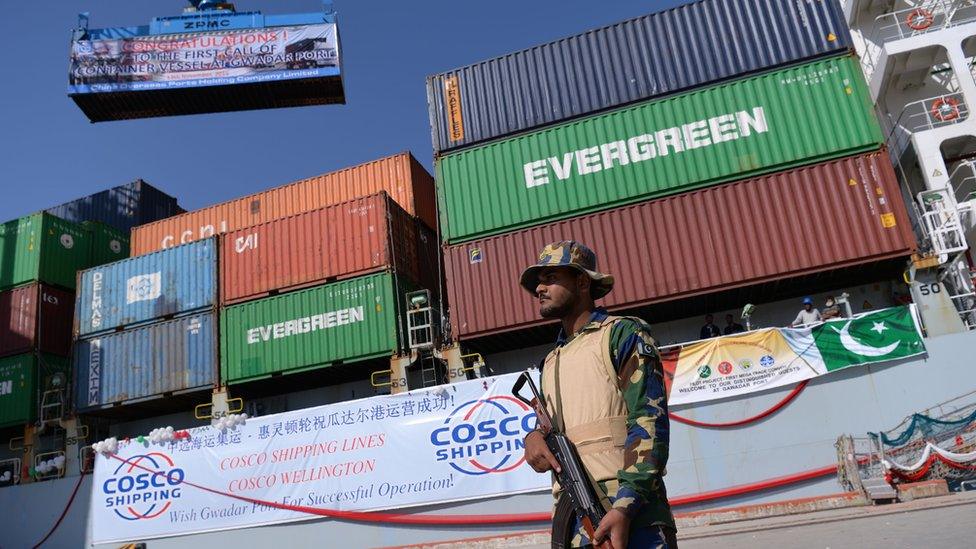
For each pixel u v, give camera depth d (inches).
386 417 539.5
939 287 552.1
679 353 522.0
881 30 757.3
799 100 623.8
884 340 493.4
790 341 507.2
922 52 675.4
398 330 703.1
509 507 500.4
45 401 845.2
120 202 1205.1
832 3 643.5
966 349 480.7
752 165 615.8
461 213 681.0
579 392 90.5
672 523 84.1
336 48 1243.8
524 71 712.4
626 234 629.9
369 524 521.7
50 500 684.1
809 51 635.5
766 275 585.9
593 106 677.3
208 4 1273.4
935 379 479.5
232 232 806.5
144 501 572.7
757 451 491.8
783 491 479.8
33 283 905.5
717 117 638.5
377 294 721.0
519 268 647.8
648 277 613.0
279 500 543.2
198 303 788.6
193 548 552.1
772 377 502.0
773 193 605.0
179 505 563.8
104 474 588.4
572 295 100.0
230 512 551.2
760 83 637.9
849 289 654.5
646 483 78.0
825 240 580.1
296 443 553.0
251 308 765.9
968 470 422.0
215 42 1243.8
